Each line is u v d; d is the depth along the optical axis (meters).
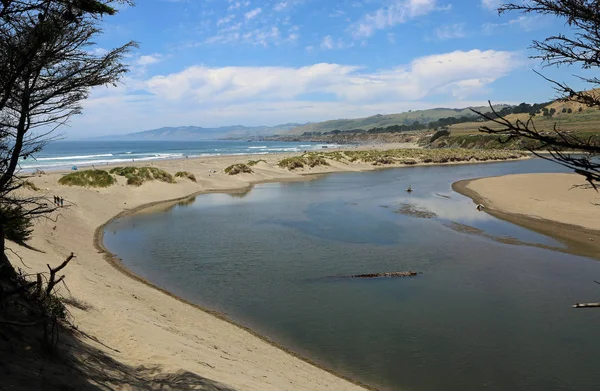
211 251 20.23
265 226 25.91
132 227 25.72
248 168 55.59
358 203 34.72
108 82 6.21
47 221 20.81
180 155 101.75
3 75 5.39
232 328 11.82
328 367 10.17
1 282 6.62
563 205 29.66
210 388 6.69
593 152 3.18
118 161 72.38
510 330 12.13
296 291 15.03
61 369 5.55
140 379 6.69
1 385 4.43
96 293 11.29
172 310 12.38
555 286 15.56
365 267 17.72
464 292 14.95
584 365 10.37
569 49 3.62
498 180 45.81
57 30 5.42
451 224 26.16
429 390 9.37
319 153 89.00
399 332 11.99
